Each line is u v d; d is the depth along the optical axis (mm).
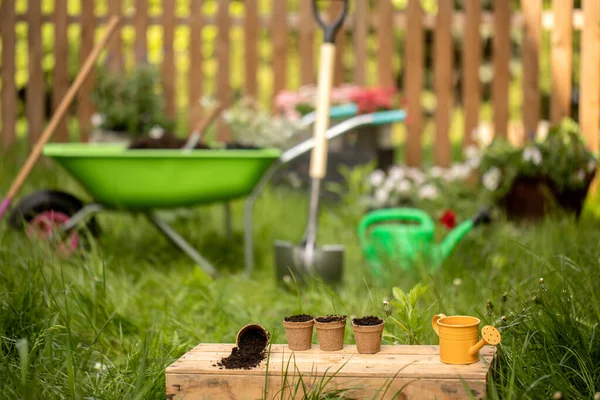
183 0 10359
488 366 2344
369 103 5496
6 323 2725
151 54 9500
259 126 5578
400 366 2355
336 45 6227
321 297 3186
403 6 10312
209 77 11023
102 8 10867
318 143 3689
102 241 3789
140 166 3643
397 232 3537
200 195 3756
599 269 2916
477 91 6008
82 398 2406
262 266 3947
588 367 2447
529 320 2588
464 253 3531
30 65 6441
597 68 5641
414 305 2615
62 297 2898
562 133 4859
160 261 3869
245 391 2361
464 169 5223
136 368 2590
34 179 5578
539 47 5875
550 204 4664
